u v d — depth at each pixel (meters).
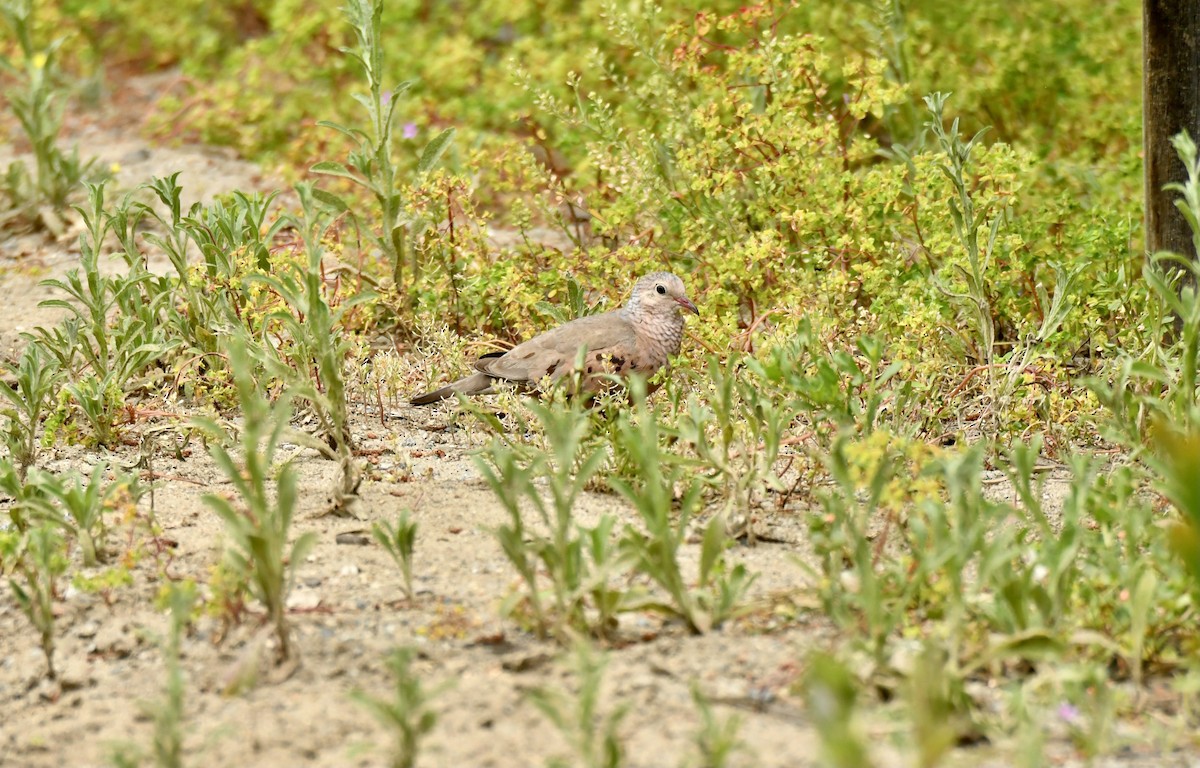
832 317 12.11
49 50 17.62
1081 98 17.38
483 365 11.70
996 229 11.52
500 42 23.19
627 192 13.84
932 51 17.97
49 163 17.45
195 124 20.50
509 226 16.98
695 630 7.73
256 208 13.22
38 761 7.03
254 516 8.96
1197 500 5.82
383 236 13.58
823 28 18.05
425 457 11.02
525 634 7.84
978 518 7.81
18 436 10.41
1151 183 12.17
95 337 12.07
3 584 8.65
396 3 22.59
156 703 7.31
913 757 6.09
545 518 7.76
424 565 8.79
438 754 6.64
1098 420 10.55
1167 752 6.61
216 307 12.27
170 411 11.73
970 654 7.24
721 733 6.66
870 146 14.06
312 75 21.31
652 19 15.10
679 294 11.66
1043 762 6.55
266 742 6.90
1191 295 9.01
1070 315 11.95
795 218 12.87
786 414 9.84
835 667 5.21
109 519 9.42
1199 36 11.75
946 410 10.98
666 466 9.70
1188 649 7.27
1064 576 7.46
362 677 7.48
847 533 7.80
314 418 11.77
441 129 18.91
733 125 14.32
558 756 6.62
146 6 25.31
